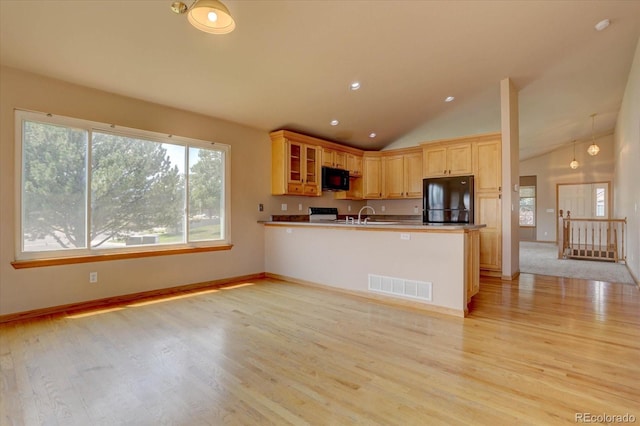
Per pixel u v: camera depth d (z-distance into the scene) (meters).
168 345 2.57
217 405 1.78
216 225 4.74
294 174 5.33
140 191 3.99
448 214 5.45
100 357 2.36
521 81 4.88
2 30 2.62
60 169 3.41
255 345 2.57
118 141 3.81
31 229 3.25
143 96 3.86
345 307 3.59
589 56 4.33
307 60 3.62
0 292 3.06
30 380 2.04
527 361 2.30
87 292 3.58
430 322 3.11
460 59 4.00
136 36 2.88
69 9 2.53
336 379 2.06
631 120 5.16
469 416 1.69
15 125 3.12
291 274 4.90
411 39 3.48
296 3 2.80
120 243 3.83
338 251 4.27
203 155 4.59
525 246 9.53
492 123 6.38
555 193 10.15
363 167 6.70
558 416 1.68
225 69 3.55
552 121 7.14
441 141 5.57
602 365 2.23
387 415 1.70
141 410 1.74
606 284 4.65
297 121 5.14
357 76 4.10
